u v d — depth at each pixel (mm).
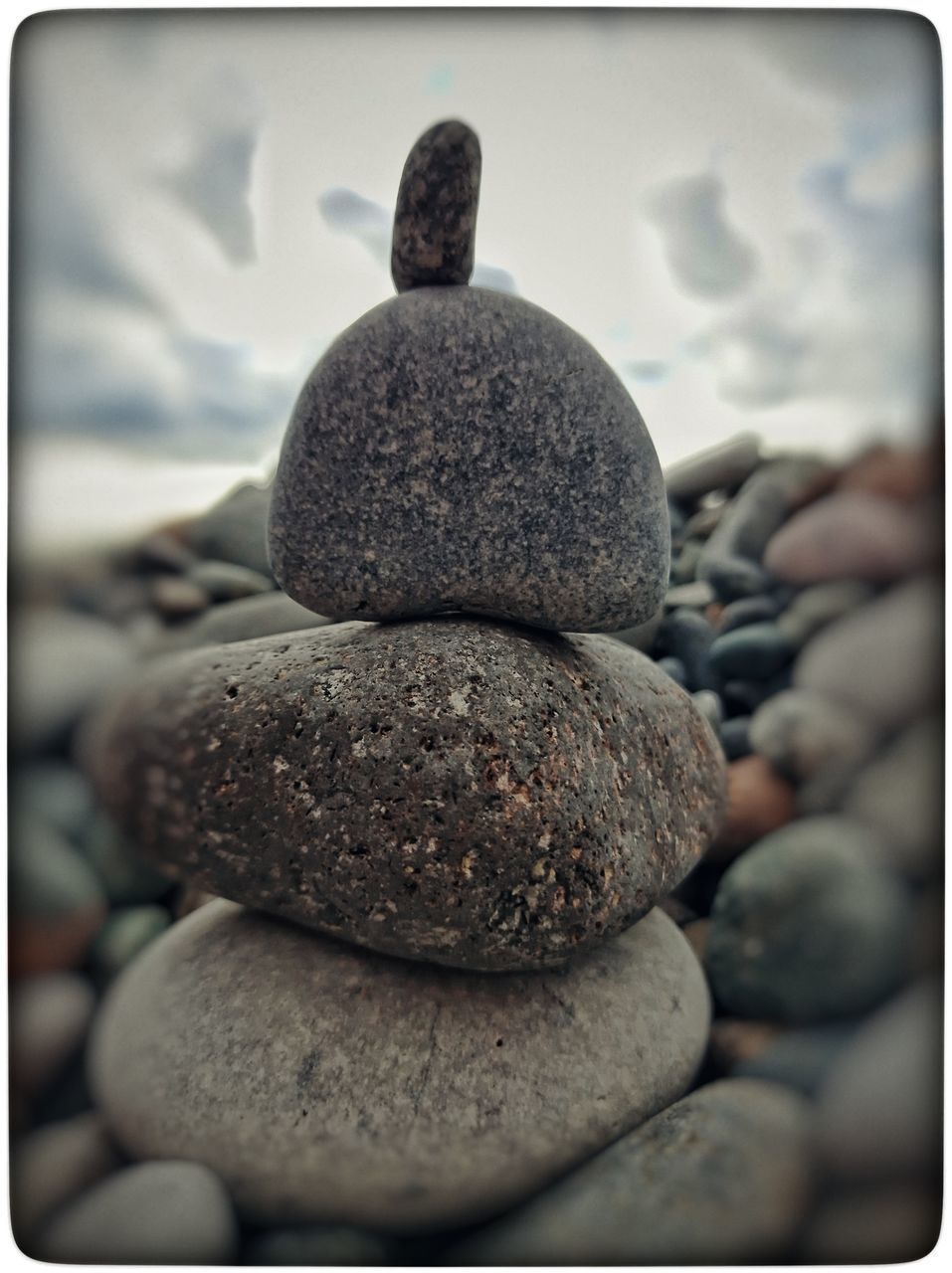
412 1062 168
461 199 173
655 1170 167
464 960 160
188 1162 169
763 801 264
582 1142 171
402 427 170
